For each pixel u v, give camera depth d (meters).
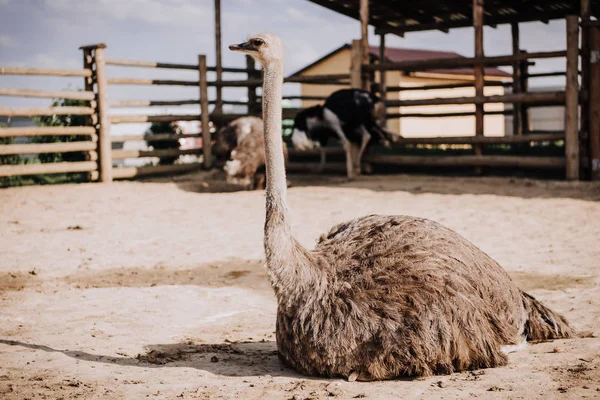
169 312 6.55
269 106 4.77
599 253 8.41
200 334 5.88
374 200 12.78
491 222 10.51
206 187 15.39
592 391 4.03
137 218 11.77
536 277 7.43
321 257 4.77
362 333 4.43
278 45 4.84
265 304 6.84
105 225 11.20
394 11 19.66
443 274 4.60
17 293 7.28
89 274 8.20
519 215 10.89
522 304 5.07
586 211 10.93
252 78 19.73
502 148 20.56
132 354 5.30
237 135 14.73
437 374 4.50
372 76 17.86
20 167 15.04
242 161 14.54
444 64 15.97
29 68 15.27
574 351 4.82
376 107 15.76
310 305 4.56
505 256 8.48
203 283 7.69
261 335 5.84
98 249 9.52
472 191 13.29
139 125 32.03
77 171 15.91
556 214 10.83
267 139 4.73
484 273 4.82
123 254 9.23
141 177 17.56
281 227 4.62
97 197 13.84
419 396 4.11
